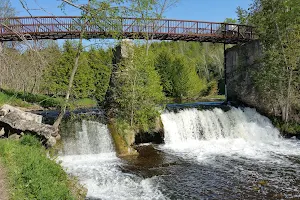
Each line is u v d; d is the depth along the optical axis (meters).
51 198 6.76
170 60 42.50
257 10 22.20
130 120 16.80
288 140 18.81
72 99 14.83
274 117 21.14
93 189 9.88
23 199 6.41
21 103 20.92
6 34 17.39
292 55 19.16
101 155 14.49
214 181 10.71
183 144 17.41
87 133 15.05
